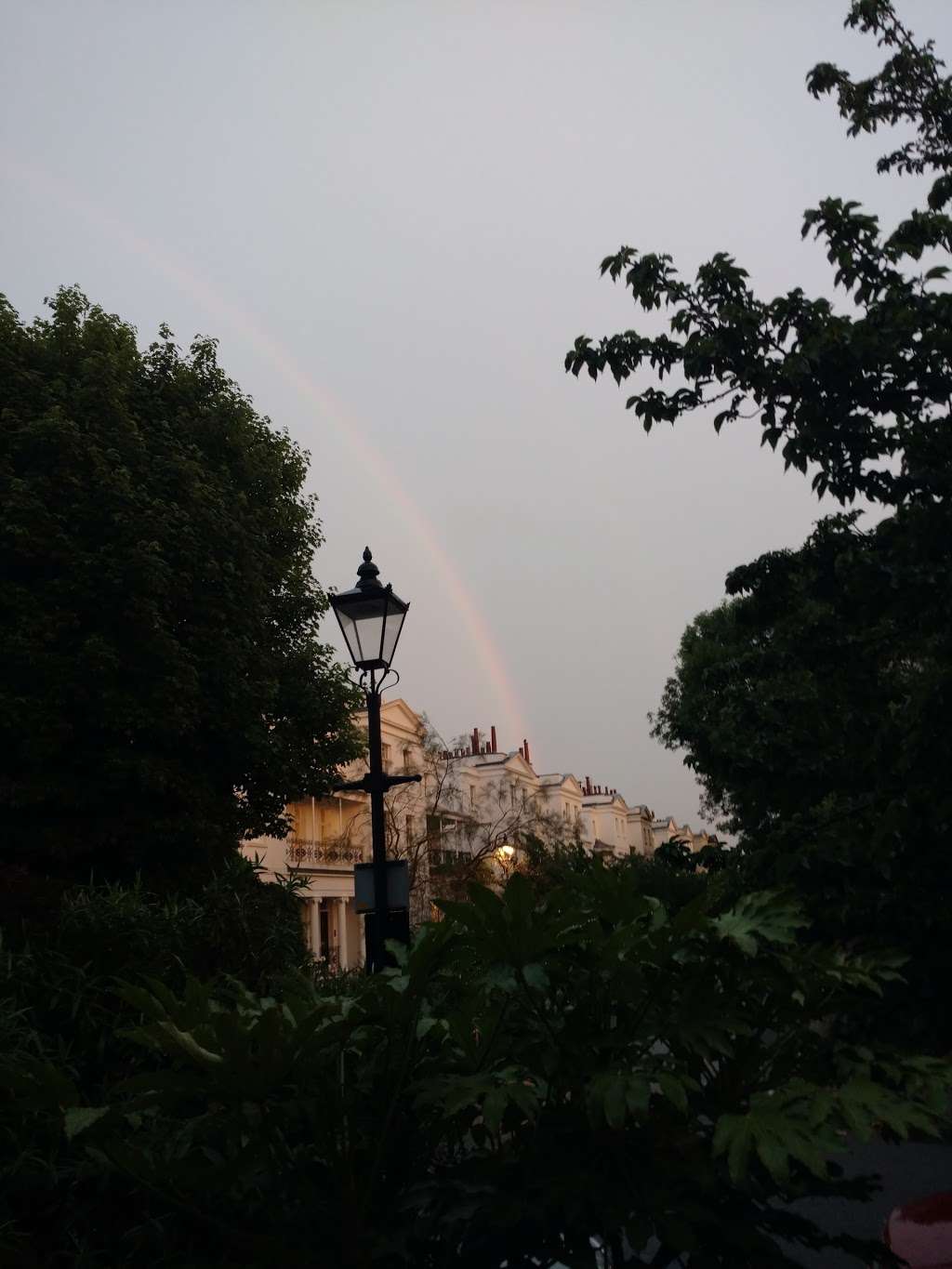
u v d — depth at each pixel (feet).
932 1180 31.27
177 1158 9.15
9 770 52.47
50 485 52.54
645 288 22.39
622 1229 8.75
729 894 19.53
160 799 56.34
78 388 56.90
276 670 63.41
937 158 26.13
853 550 21.80
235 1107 8.66
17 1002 14.07
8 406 55.06
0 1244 10.50
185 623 57.67
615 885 9.66
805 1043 9.59
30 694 51.49
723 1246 8.96
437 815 99.19
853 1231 26.50
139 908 16.53
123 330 64.08
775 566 23.26
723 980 9.45
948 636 20.30
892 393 21.42
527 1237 8.97
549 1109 9.06
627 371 22.85
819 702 22.38
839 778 21.65
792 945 9.73
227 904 19.30
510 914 8.91
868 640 22.99
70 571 53.01
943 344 20.16
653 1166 8.68
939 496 21.43
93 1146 8.96
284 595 69.26
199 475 60.39
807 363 20.33
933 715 19.30
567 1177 8.51
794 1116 8.28
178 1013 9.15
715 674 24.39
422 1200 8.69
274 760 62.08
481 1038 9.33
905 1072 9.21
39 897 30.55
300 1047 8.58
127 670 53.26
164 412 62.39
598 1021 9.25
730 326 21.52
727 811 83.15
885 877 17.94
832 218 22.27
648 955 9.16
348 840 111.55
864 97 25.80
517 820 99.50
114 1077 13.84
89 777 53.31
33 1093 8.94
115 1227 11.35
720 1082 9.37
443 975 9.81
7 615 52.01
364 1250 8.61
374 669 27.91
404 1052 9.11
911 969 16.92
